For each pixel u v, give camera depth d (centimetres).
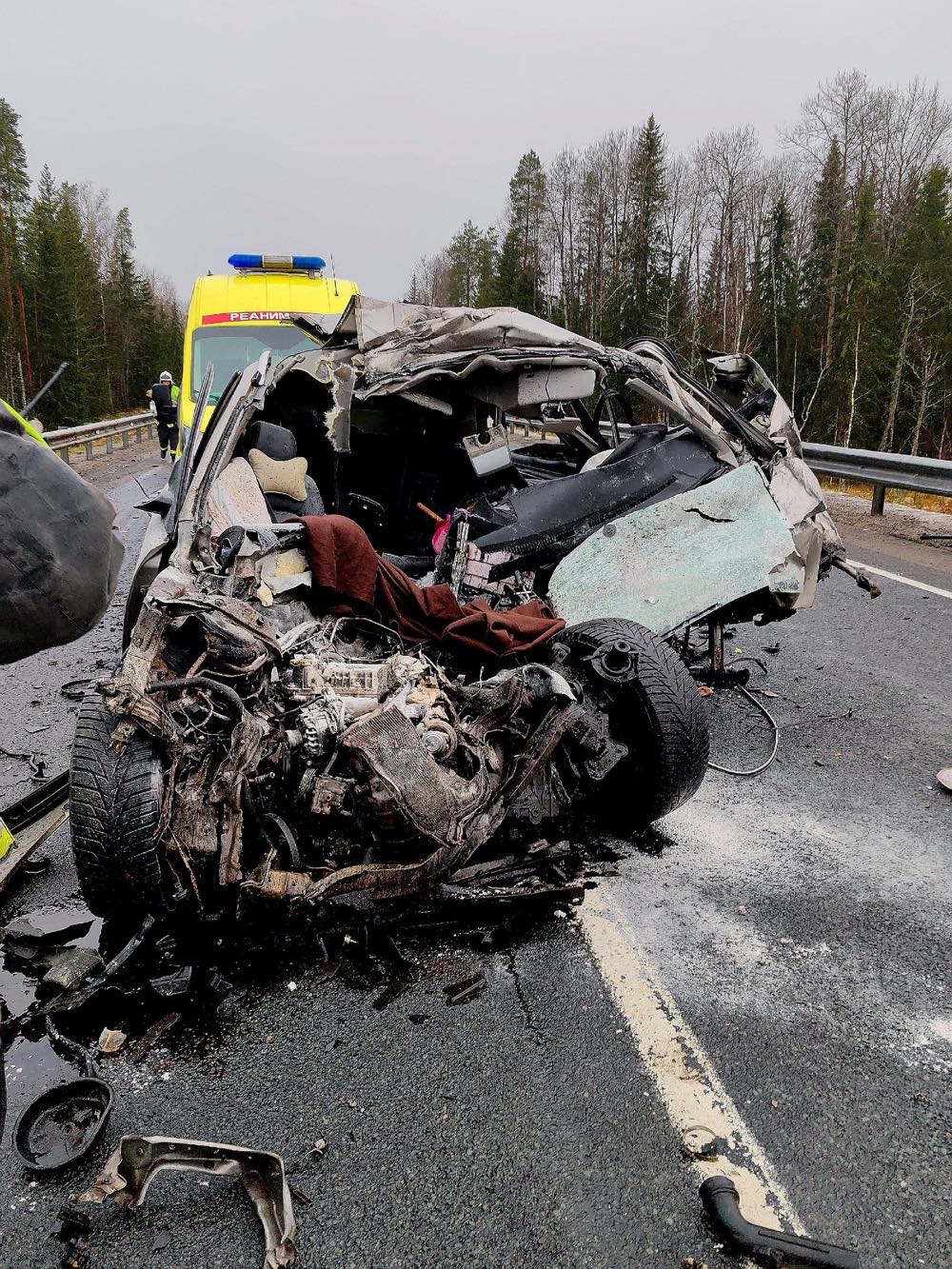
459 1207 202
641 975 279
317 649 313
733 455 455
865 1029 255
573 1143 218
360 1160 214
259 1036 257
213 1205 204
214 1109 231
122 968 282
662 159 5688
